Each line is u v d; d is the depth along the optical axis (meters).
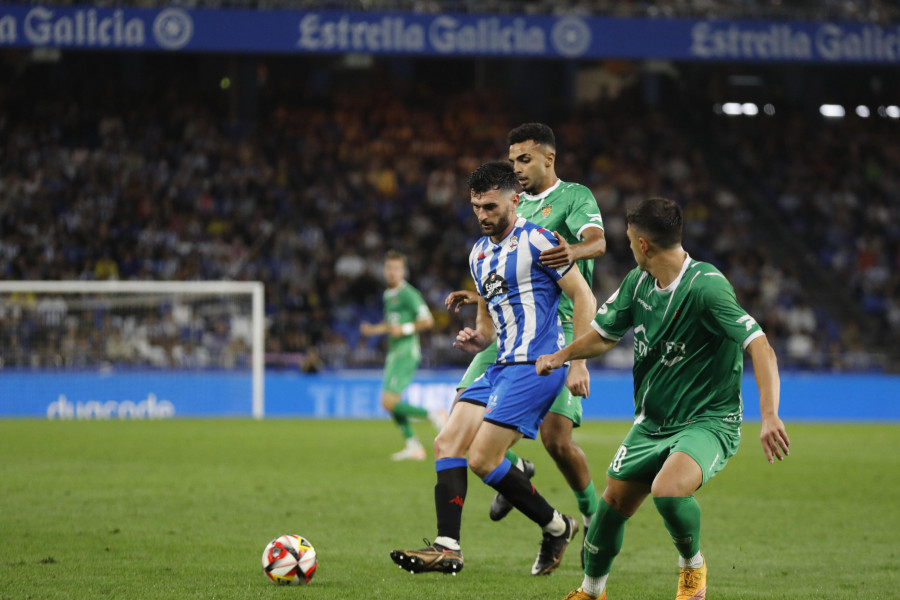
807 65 116.62
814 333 90.94
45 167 96.38
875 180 109.44
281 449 48.06
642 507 31.25
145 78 107.12
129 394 72.19
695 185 106.00
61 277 88.44
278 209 97.50
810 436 61.22
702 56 91.44
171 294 77.81
